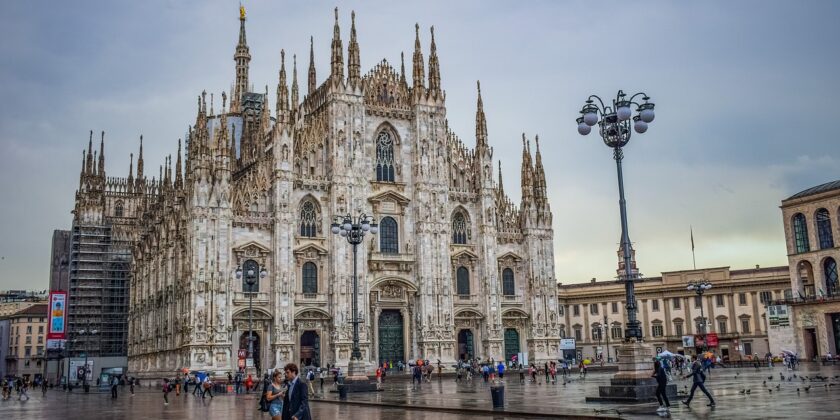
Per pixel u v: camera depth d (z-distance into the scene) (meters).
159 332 118.50
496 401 41.81
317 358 102.81
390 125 113.81
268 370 94.69
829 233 118.19
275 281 100.38
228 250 98.56
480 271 115.88
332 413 44.75
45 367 179.88
